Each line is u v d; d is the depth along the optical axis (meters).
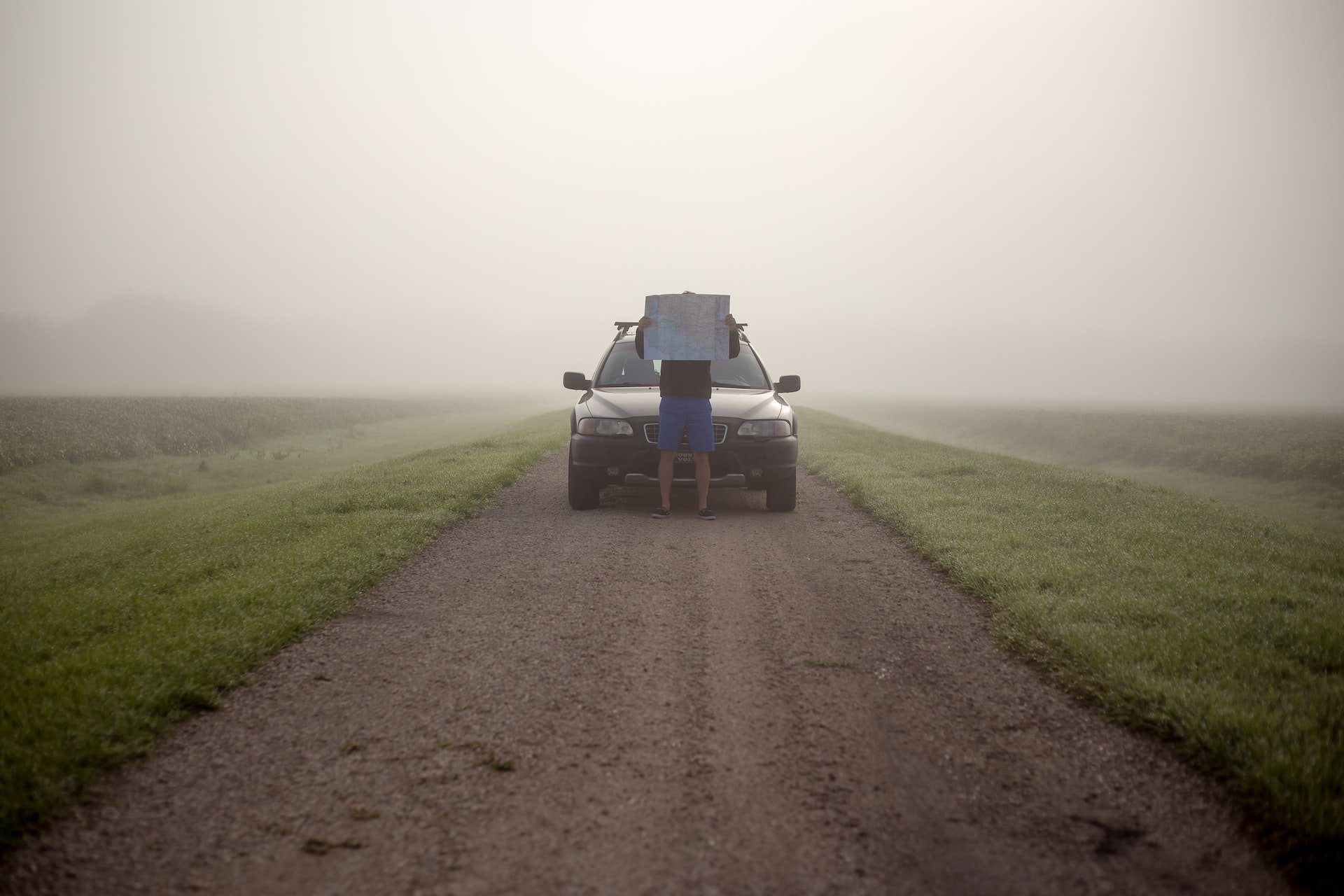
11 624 4.67
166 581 5.69
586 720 3.40
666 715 3.46
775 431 7.97
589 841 2.48
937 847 2.46
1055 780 2.90
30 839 2.46
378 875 2.30
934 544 6.56
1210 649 3.99
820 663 4.10
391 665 4.05
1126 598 4.89
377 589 5.43
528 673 3.93
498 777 2.90
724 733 3.28
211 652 4.00
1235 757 2.86
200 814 2.64
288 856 2.40
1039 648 4.20
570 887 2.24
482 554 6.41
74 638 4.41
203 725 3.33
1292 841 2.41
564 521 7.79
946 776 2.93
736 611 4.98
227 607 4.75
